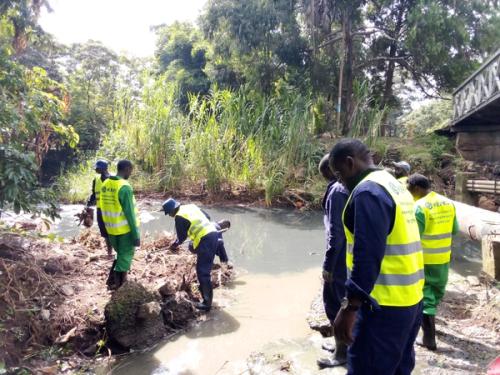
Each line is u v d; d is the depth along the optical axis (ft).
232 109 46.70
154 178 44.21
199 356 13.70
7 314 13.67
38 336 13.75
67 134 21.52
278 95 55.26
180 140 43.98
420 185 13.12
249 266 22.75
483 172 39.24
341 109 55.88
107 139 48.34
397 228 7.06
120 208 16.39
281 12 53.31
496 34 51.70
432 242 12.43
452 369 11.48
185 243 24.56
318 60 55.62
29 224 24.02
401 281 7.14
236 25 53.67
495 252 18.28
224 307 17.43
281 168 42.09
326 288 11.75
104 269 19.36
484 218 20.51
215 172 42.19
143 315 14.11
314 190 40.45
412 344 7.98
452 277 19.80
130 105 48.98
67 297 16.10
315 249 26.25
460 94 42.04
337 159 7.74
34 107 19.24
